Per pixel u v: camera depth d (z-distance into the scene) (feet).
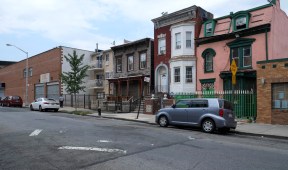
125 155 26.32
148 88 100.12
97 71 134.82
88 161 24.04
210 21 80.59
